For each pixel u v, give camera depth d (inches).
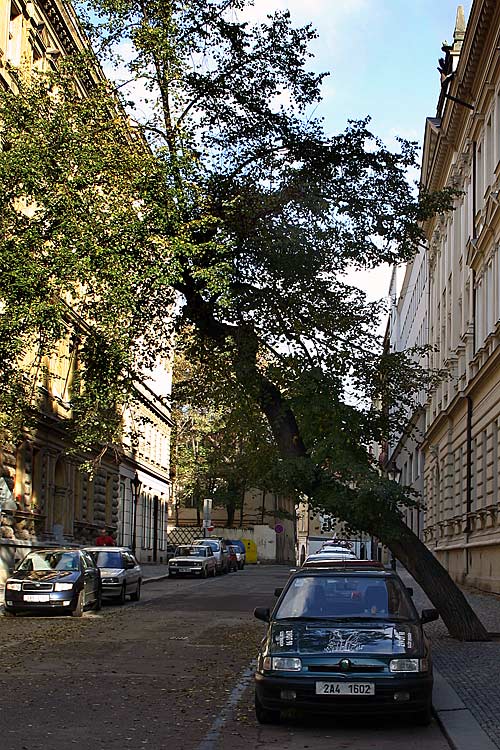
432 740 366.3
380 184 756.6
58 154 746.8
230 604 1125.1
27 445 1316.4
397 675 376.2
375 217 751.1
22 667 542.9
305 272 738.8
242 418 834.8
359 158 754.2
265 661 387.5
